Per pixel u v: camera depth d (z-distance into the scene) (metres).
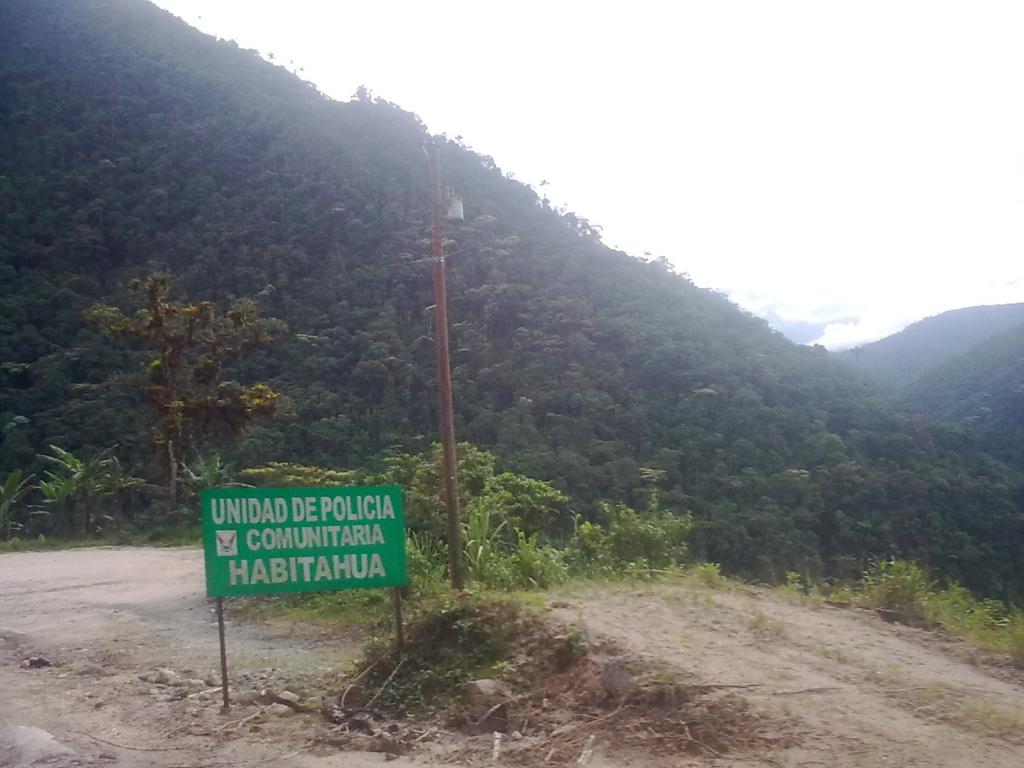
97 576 15.90
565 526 15.37
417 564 10.73
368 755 5.61
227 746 5.79
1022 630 7.78
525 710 6.10
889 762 4.82
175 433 26.55
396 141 61.47
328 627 10.10
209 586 6.40
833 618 8.39
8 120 57.41
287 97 67.12
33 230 48.31
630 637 6.80
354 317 42.78
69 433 34.59
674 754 5.21
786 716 5.40
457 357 39.09
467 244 49.22
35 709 6.75
